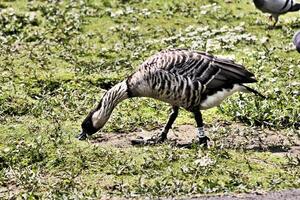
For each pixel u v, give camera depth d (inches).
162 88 559.2
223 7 933.2
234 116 637.3
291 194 475.5
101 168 529.3
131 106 658.8
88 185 505.4
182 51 567.2
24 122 618.8
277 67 750.5
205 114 645.3
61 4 935.0
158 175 513.3
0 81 709.9
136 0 948.0
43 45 810.8
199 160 530.6
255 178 506.3
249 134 601.6
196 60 558.6
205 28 857.5
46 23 871.7
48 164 538.3
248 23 883.4
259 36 842.8
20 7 921.5
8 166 542.0
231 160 536.7
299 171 521.0
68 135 586.9
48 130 598.2
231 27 868.6
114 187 500.4
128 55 786.8
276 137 600.7
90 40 830.5
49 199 486.0
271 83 709.3
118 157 543.8
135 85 569.3
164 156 541.3
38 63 757.9
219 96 566.6
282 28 869.8
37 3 936.3
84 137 578.9
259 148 571.5
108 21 884.0
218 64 561.9
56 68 748.6
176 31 858.8
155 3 940.0
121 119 633.0
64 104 661.3
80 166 533.0
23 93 682.8
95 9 917.8
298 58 778.2
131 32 850.8
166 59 559.2
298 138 597.6
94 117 577.0
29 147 562.3
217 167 522.9
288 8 859.4
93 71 740.7
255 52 787.4
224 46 803.4
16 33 845.8
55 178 520.1
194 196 474.3
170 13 906.1
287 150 569.3
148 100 671.1
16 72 733.9
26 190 504.7
